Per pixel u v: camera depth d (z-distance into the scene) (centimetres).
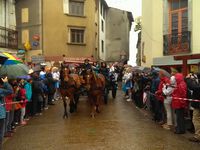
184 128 1196
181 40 2316
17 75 1341
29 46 3803
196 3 2247
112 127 1331
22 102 1346
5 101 1101
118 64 3522
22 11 3928
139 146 1021
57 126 1369
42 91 1664
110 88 2367
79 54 3959
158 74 1476
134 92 2002
